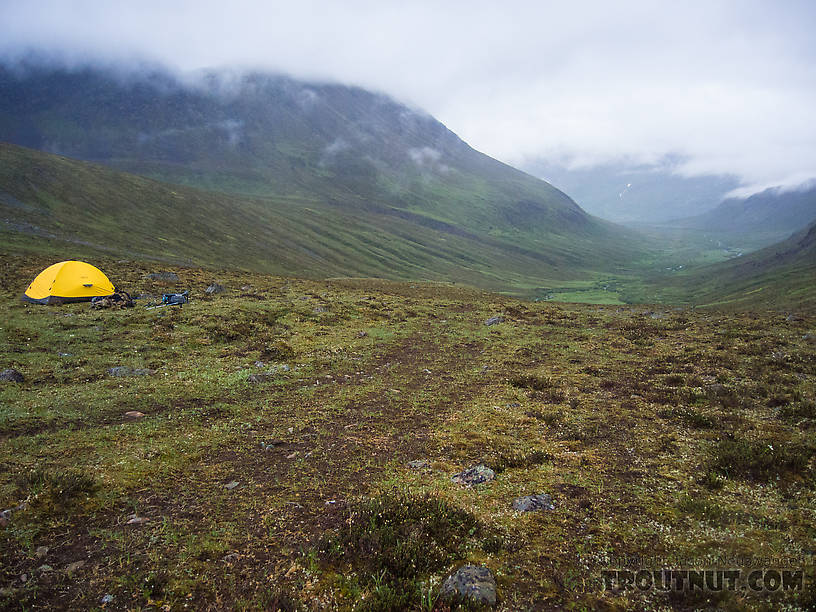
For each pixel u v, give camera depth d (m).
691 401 15.69
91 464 9.95
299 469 10.32
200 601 5.99
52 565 6.57
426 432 13.06
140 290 38.38
